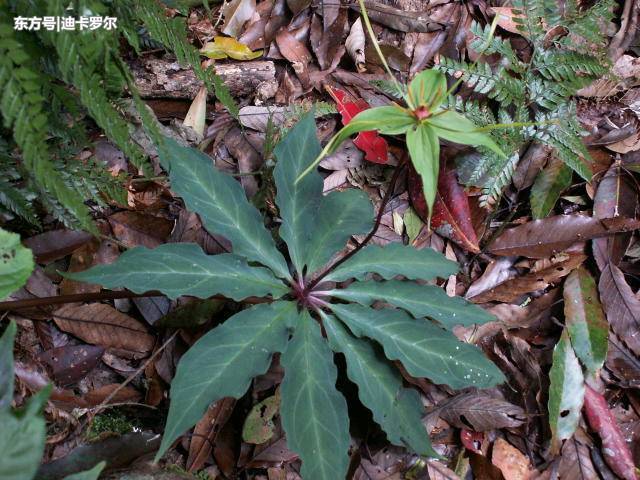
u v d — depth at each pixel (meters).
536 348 0.39
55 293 0.36
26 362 0.33
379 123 0.22
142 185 0.41
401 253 0.35
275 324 0.31
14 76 0.20
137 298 0.37
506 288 0.40
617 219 0.40
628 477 0.35
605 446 0.36
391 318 0.33
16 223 0.37
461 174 0.41
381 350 0.32
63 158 0.33
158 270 0.30
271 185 0.42
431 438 0.36
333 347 0.32
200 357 0.28
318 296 0.34
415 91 0.23
